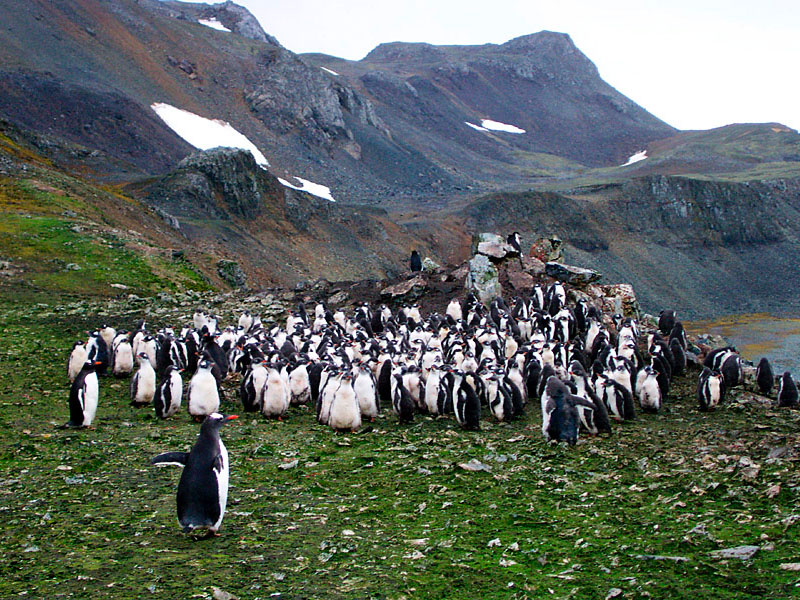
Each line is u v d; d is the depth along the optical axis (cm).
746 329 9731
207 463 926
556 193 17925
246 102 19550
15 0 15950
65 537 930
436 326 2850
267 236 10525
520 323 2803
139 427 1595
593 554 901
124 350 2153
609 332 2894
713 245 17712
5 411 1686
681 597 762
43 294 3672
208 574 819
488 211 16538
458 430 1694
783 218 19175
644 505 1099
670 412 1967
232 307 3534
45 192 5894
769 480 1171
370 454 1425
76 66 14975
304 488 1187
